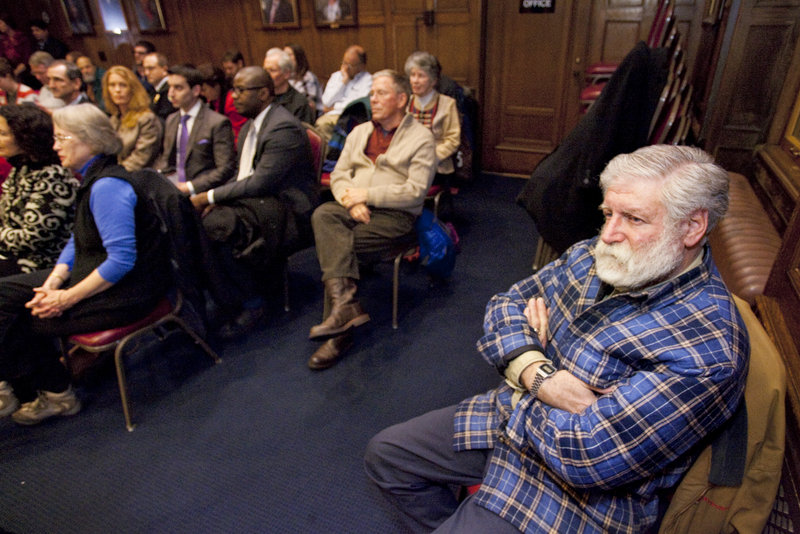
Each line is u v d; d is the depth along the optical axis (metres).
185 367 2.21
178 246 1.93
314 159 2.60
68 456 1.78
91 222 1.72
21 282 1.80
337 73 4.11
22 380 1.84
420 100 3.18
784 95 1.88
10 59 5.89
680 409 0.83
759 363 0.89
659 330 0.88
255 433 1.85
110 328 1.79
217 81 3.87
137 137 2.92
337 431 1.85
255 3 4.89
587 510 0.96
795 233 1.22
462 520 1.01
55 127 1.63
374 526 1.51
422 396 2.00
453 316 2.50
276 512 1.56
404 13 4.30
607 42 3.81
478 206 3.86
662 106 1.81
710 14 2.93
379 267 2.99
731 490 0.93
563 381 0.96
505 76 4.26
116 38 5.80
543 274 1.24
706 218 0.85
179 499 1.61
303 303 2.67
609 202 0.90
